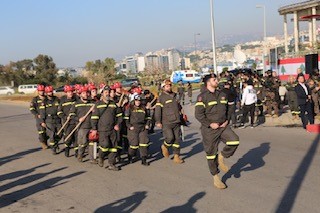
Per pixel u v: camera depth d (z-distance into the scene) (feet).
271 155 30.73
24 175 29.40
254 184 23.34
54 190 24.80
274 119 50.55
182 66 243.40
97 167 30.50
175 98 30.63
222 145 35.99
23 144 44.98
